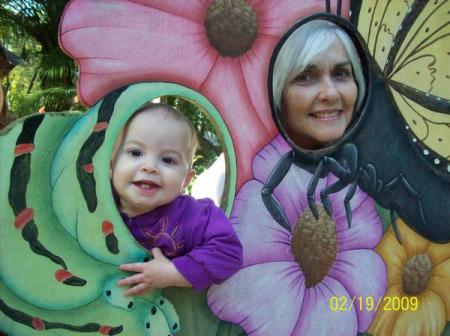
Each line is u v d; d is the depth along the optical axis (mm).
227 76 1539
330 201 1712
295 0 1613
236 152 1570
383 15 1753
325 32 1685
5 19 3910
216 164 2150
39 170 1312
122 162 1366
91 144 1356
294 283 1659
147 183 1355
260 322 1610
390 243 1814
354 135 1746
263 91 1593
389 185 1805
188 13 1474
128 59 1404
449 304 1926
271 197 1624
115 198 1443
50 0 3818
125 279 1373
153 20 1432
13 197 1289
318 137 1713
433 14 1837
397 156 1812
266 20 1581
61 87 3748
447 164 1890
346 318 1741
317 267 1697
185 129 1399
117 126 1383
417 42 1817
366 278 1773
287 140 1640
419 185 1853
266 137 1610
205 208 1440
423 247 1872
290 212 1650
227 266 1400
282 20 1601
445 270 1916
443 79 1869
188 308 1504
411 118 1827
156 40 1436
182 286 1422
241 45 1552
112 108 1379
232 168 1566
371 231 1780
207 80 1510
